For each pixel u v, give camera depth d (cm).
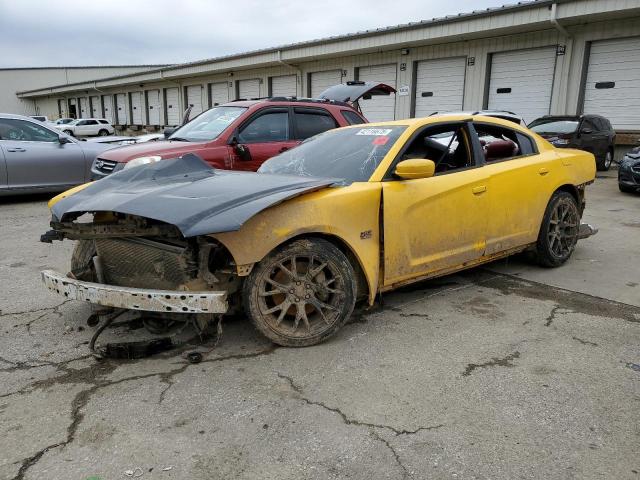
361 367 306
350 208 337
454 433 242
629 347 333
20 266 523
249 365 307
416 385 285
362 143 411
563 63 1557
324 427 246
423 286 456
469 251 419
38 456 226
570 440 236
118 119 4125
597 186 1157
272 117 734
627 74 1466
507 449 229
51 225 341
